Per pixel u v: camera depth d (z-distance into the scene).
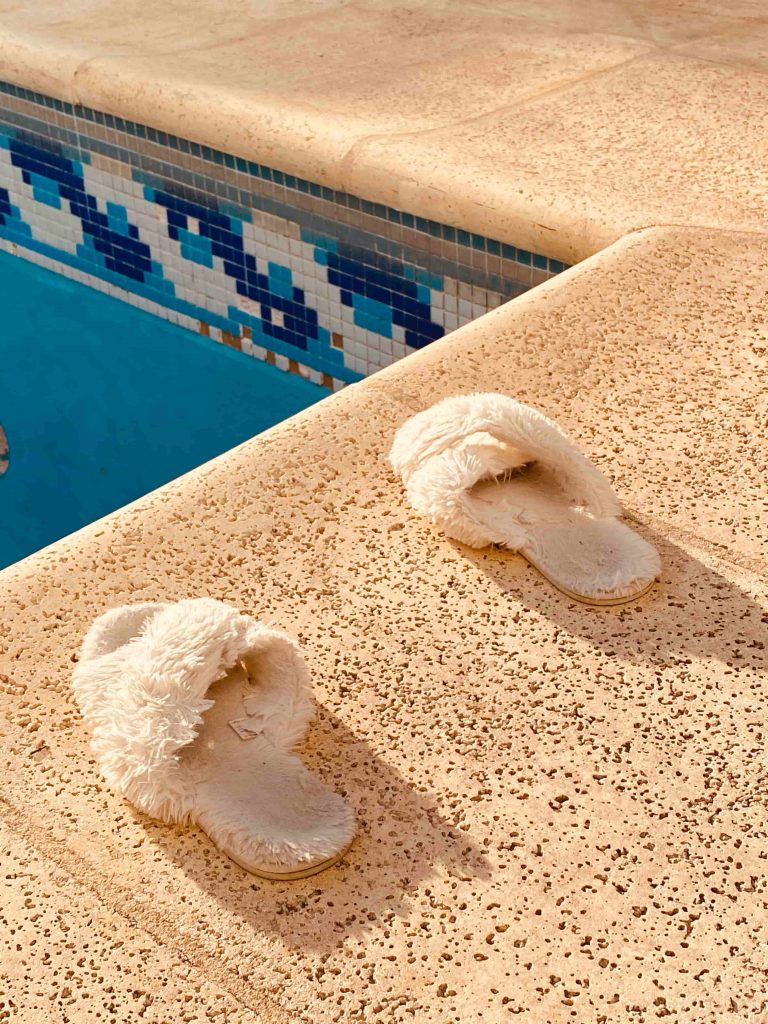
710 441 1.76
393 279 2.75
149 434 3.53
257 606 1.47
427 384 1.89
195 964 1.07
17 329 3.80
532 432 1.55
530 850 1.17
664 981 1.05
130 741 1.17
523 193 2.44
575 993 1.04
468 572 1.52
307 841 1.15
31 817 1.20
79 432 3.75
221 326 3.23
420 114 2.87
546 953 1.08
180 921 1.10
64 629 1.42
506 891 1.13
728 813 1.20
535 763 1.26
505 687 1.35
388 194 2.62
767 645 1.40
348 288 2.85
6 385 3.92
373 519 1.62
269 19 3.71
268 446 1.75
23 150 3.55
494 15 3.71
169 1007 1.03
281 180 2.85
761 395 1.85
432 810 1.21
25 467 3.96
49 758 1.27
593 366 1.93
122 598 1.47
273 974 1.06
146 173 3.19
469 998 1.04
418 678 1.37
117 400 3.58
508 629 1.43
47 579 1.50
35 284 3.70
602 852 1.17
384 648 1.41
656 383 1.89
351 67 3.23
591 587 1.46
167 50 3.38
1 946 1.08
